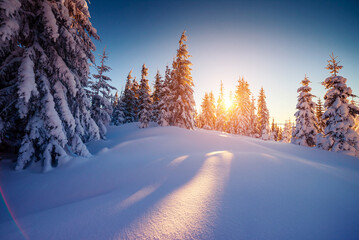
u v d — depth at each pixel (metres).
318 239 2.33
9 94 6.36
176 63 21.02
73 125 7.26
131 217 2.88
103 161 7.57
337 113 15.05
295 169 5.75
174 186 4.34
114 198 3.87
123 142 11.62
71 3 8.33
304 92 20.33
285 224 2.65
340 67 16.05
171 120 20.75
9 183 5.26
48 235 2.53
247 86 35.41
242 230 2.48
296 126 20.55
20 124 7.34
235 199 3.46
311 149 14.16
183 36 21.16
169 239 2.28
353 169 7.40
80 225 2.74
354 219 2.84
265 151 10.38
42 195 4.68
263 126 35.75
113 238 2.34
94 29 9.84
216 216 2.83
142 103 24.88
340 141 14.55
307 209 3.14
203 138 13.51
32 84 5.80
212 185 4.20
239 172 5.22
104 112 14.72
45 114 6.56
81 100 8.71
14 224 2.98
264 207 3.16
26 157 6.34
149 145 10.67
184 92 20.67
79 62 8.61
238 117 32.41
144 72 27.62
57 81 7.34
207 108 38.75
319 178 4.95
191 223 2.63
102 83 15.45
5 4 4.90
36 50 6.96
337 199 3.60
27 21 6.75
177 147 10.41
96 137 9.48
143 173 5.86
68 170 6.41
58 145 6.98
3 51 6.09
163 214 2.91
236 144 12.39
